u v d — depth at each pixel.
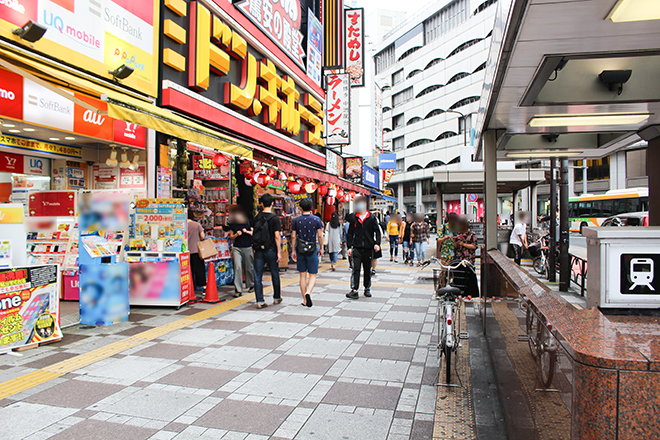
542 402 1.81
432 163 57.22
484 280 5.59
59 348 4.82
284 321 6.15
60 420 3.15
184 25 8.63
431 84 56.62
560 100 4.05
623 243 1.94
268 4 12.05
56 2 5.70
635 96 3.94
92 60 6.34
